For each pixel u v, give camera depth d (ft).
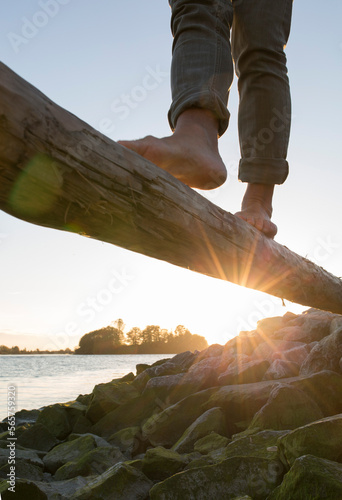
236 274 4.86
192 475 8.80
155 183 3.13
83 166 2.54
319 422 8.58
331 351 13.69
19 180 2.28
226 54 4.84
